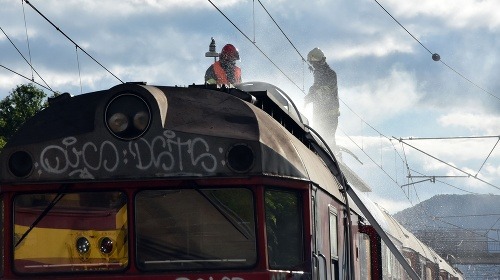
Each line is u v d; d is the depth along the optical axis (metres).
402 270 35.34
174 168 14.32
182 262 14.35
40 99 54.53
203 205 14.41
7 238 14.48
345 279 19.31
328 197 17.45
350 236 20.25
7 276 14.41
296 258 14.89
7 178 14.46
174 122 14.45
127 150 14.35
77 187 14.46
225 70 23.36
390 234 28.94
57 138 14.47
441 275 55.53
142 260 14.35
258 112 14.98
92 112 14.63
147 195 14.45
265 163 14.43
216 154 14.36
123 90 14.30
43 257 14.43
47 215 14.48
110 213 14.45
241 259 14.35
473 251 128.25
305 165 15.36
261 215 14.36
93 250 14.41
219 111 14.62
